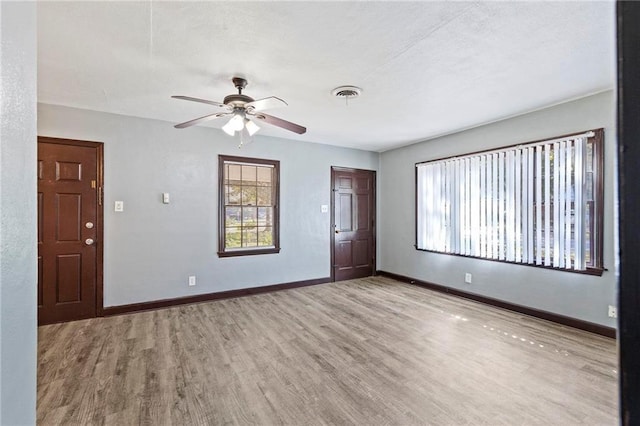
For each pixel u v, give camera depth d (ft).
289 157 16.47
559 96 10.37
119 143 12.31
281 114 12.26
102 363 8.43
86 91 10.03
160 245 13.10
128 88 9.78
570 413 6.47
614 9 1.07
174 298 13.37
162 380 7.64
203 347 9.39
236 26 6.61
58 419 6.27
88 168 11.78
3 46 1.97
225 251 14.58
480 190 13.62
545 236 11.34
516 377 7.77
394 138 16.26
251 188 15.48
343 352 9.09
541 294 11.61
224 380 7.65
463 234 14.37
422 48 7.48
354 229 18.86
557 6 6.00
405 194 17.97
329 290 16.12
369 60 8.04
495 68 8.47
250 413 6.49
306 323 11.35
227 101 8.63
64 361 8.53
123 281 12.37
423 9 6.09
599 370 8.05
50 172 11.21
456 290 14.82
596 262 10.09
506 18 6.37
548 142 11.21
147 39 7.09
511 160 12.40
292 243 16.53
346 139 16.51
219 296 14.37
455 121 13.07
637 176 0.97
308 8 6.05
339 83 9.40
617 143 1.02
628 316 0.98
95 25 6.56
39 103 11.00
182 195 13.56
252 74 8.80
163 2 5.87
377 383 7.54
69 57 7.87
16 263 2.16
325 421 6.27
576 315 10.64
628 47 1.01
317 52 7.65
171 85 9.55
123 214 12.37
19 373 2.22
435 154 16.03
